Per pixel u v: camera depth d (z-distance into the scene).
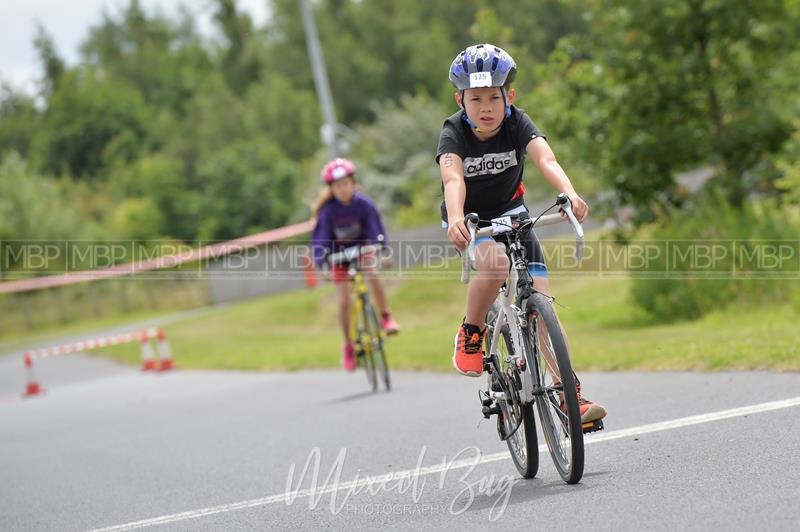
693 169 61.19
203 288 138.62
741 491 16.95
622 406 28.08
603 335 51.16
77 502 25.88
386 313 41.44
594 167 61.94
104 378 74.31
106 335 115.25
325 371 54.03
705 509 16.16
